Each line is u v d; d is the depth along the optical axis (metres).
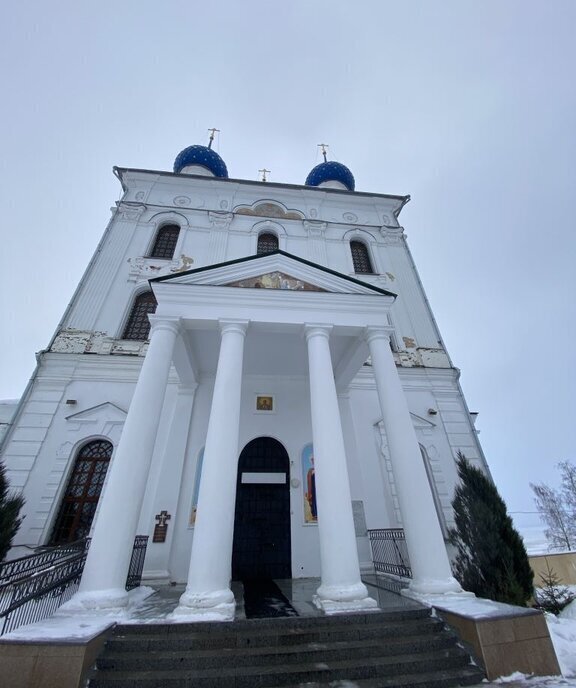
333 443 7.09
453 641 5.09
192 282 8.73
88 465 10.77
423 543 6.64
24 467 10.25
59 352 12.15
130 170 18.52
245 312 8.52
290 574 9.91
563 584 10.75
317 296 8.99
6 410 13.05
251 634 4.92
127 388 11.86
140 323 13.80
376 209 20.45
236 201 18.92
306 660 4.63
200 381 12.08
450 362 14.57
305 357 11.48
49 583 6.18
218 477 6.37
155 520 9.73
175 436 10.95
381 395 8.23
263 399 12.22
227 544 6.00
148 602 6.79
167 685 4.14
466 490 8.51
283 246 17.38
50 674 4.00
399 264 17.78
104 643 4.67
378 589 7.81
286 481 11.16
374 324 8.92
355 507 10.84
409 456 7.39
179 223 17.36
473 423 14.64
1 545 7.56
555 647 5.42
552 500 37.19
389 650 4.82
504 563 7.40
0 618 5.57
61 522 9.92
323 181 23.91
